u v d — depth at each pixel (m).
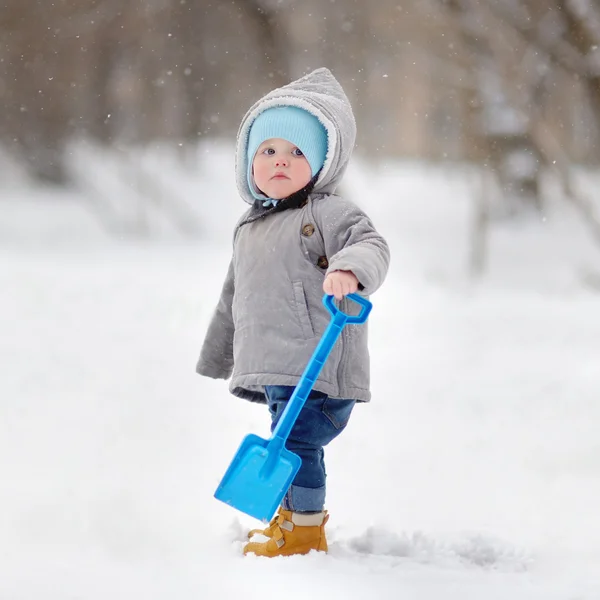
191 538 11.55
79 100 98.62
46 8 83.19
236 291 12.32
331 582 9.62
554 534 12.67
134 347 28.39
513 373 25.80
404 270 61.41
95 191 91.31
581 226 72.50
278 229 12.12
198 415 19.27
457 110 79.00
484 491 14.91
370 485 15.12
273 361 11.67
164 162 100.31
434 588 9.52
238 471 10.81
